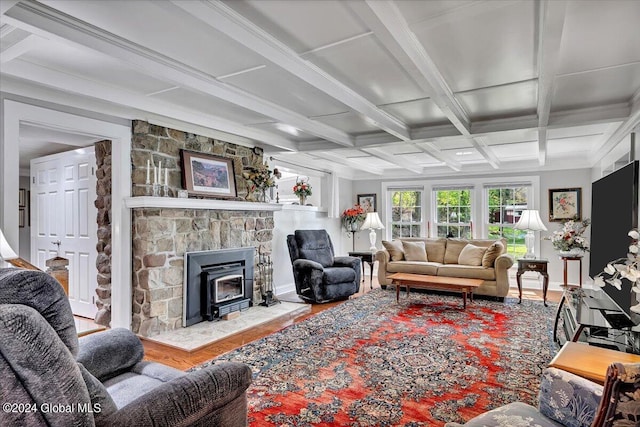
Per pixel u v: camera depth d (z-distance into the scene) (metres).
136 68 2.37
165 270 3.68
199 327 3.84
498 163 6.54
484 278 5.24
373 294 5.66
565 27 2.01
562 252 5.16
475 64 2.48
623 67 2.54
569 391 1.35
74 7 1.81
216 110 3.65
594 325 2.42
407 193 7.73
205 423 1.35
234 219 4.57
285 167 6.08
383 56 2.37
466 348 3.25
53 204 4.43
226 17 1.82
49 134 3.60
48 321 1.03
